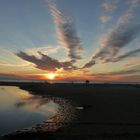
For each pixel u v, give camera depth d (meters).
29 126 24.83
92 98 59.81
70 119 28.31
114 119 27.97
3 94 81.94
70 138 19.27
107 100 53.53
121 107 39.84
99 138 19.28
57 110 37.84
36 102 53.22
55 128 23.25
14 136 20.05
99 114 32.06
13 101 56.25
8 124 26.19
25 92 94.25
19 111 38.34
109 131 21.72
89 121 26.70
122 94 82.50
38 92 91.56
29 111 38.25
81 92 90.38
